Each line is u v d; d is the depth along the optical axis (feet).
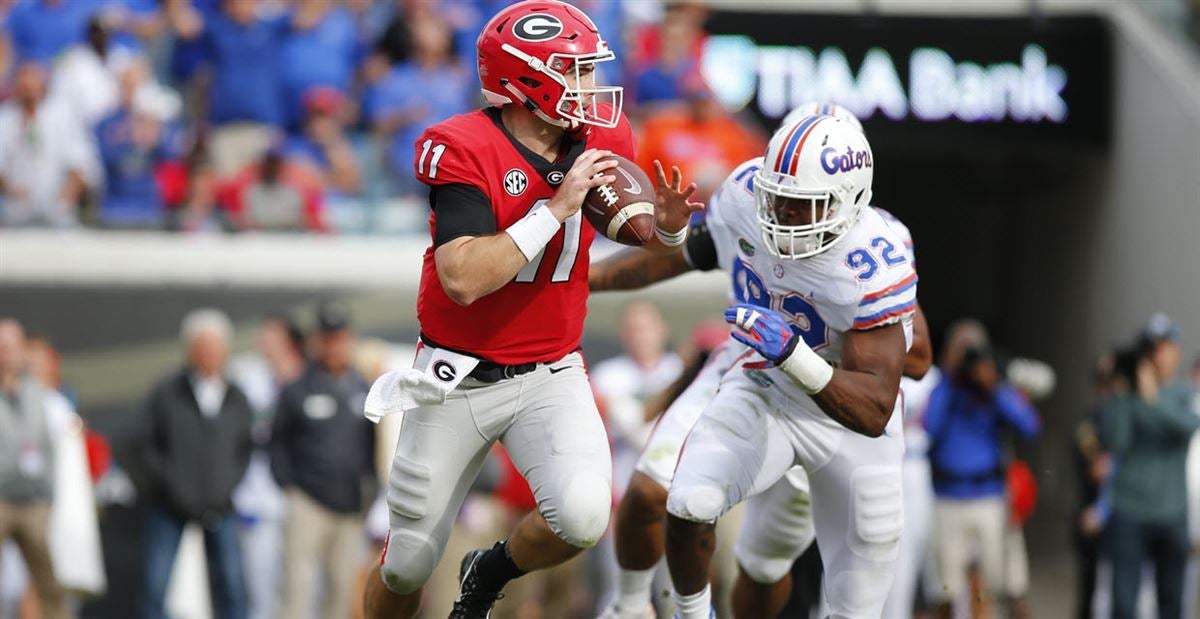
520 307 43.60
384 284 107.34
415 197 112.16
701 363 57.47
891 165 164.96
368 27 121.60
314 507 86.69
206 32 113.29
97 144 109.40
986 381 89.35
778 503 50.88
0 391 87.71
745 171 48.11
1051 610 114.73
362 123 115.24
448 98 114.73
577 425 43.73
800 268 45.60
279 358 95.86
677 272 51.75
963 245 167.12
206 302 105.60
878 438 47.42
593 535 42.83
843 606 48.21
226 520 89.40
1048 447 150.10
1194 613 101.71
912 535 91.04
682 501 45.55
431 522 44.78
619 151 44.88
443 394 42.45
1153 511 93.76
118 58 113.19
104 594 99.35
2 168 106.73
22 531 88.02
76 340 104.27
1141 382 93.71
